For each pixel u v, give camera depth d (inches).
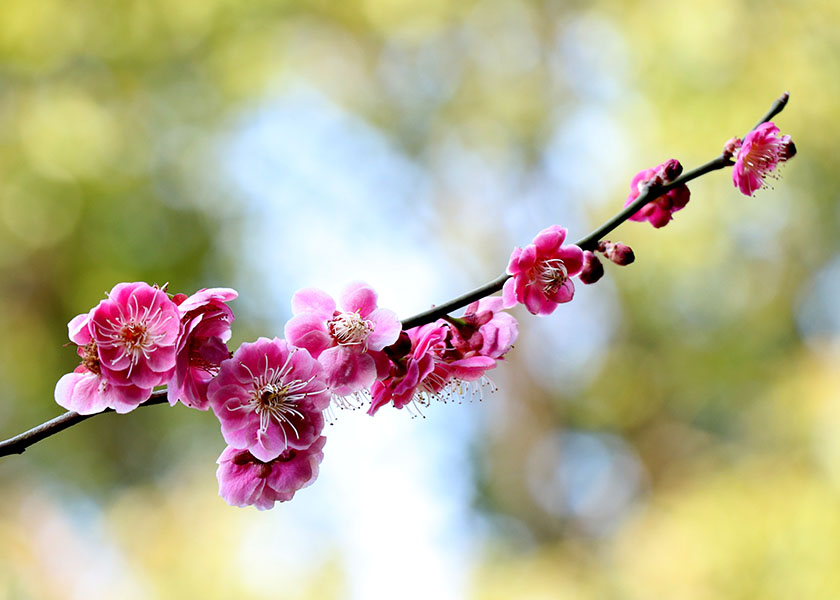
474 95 451.2
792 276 410.0
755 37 366.9
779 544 314.0
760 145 96.9
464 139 457.7
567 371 470.6
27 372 398.0
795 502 319.3
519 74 448.8
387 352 90.2
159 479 413.4
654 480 454.9
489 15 435.2
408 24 425.7
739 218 373.7
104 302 84.4
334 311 90.0
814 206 392.8
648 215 102.9
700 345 433.1
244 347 86.1
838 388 344.8
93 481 414.6
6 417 409.1
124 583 378.3
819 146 370.3
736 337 420.8
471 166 466.6
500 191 468.1
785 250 404.5
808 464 334.0
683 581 325.7
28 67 386.6
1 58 386.0
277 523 378.0
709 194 366.6
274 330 425.1
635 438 465.1
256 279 424.2
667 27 366.3
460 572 414.0
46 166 379.2
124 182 392.8
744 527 320.8
